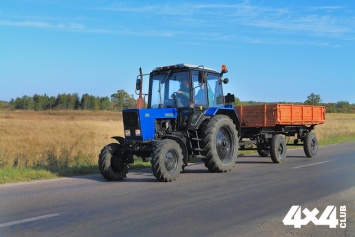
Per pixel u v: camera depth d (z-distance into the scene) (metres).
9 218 6.46
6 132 29.70
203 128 11.77
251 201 7.68
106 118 64.50
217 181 10.23
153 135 10.86
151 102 12.09
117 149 10.86
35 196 8.31
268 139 15.34
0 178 10.36
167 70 11.97
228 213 6.75
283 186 9.36
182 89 11.63
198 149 11.60
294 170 12.39
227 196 8.19
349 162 14.46
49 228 5.89
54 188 9.34
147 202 7.64
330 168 12.75
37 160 14.26
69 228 5.88
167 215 6.62
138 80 11.69
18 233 5.65
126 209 7.06
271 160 15.90
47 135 26.98
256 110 15.36
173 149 10.34
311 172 11.84
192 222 6.18
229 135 12.41
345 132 36.16
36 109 123.75
